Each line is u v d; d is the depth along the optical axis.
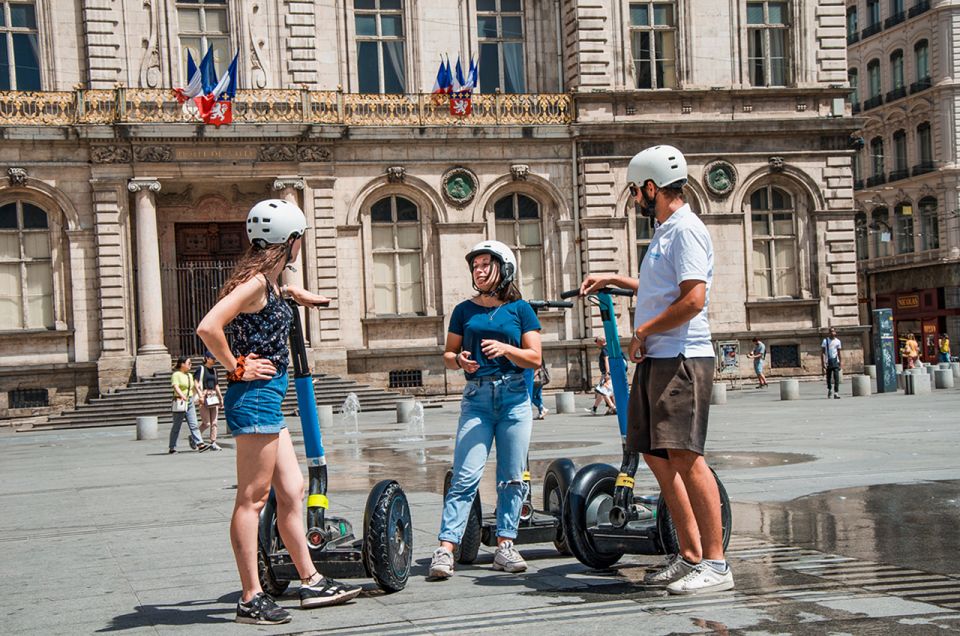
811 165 41.62
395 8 40.16
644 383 7.30
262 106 37.75
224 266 39.59
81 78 37.62
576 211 40.22
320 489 7.60
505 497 8.16
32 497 15.76
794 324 41.81
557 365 40.31
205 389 24.23
